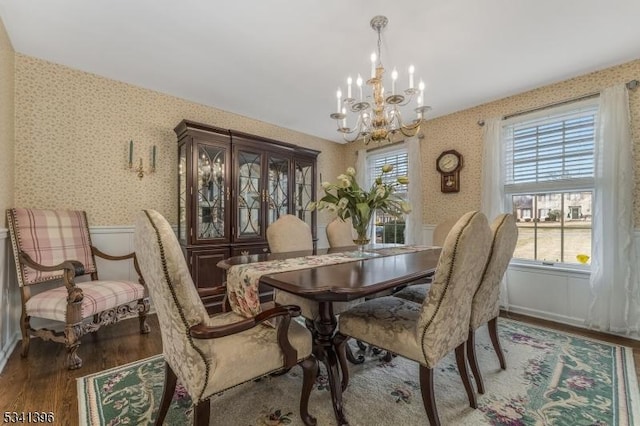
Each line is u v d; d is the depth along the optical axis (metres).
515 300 2.93
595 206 2.44
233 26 1.90
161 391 1.56
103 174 2.63
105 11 1.77
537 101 2.81
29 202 2.28
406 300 1.84
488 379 1.70
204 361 1.04
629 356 1.97
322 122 3.85
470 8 1.73
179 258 1.00
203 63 2.37
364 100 2.94
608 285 2.35
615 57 2.28
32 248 2.07
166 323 1.08
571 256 2.68
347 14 1.78
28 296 2.00
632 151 2.30
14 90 2.20
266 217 3.29
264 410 1.43
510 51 2.19
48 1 1.68
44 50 2.21
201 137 2.82
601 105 2.40
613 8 1.73
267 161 3.33
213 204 2.94
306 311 1.77
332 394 1.37
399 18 1.81
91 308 1.90
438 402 1.50
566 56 2.26
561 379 1.69
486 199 3.07
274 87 2.80
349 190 2.00
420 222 3.69
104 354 1.99
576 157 2.63
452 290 1.23
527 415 1.39
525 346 2.14
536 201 2.89
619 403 1.47
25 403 1.46
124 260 2.72
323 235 4.62
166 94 2.97
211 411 1.41
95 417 1.36
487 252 1.43
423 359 1.27
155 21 1.86
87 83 2.54
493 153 3.03
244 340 1.21
